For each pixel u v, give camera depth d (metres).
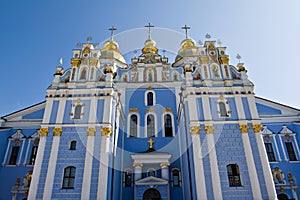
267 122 28.30
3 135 27.72
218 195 19.61
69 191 20.12
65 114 23.17
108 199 20.30
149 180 23.23
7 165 26.50
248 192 19.84
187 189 22.80
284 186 25.16
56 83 24.95
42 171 20.84
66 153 21.53
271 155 26.80
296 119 28.36
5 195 25.12
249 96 23.66
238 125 22.41
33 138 27.84
